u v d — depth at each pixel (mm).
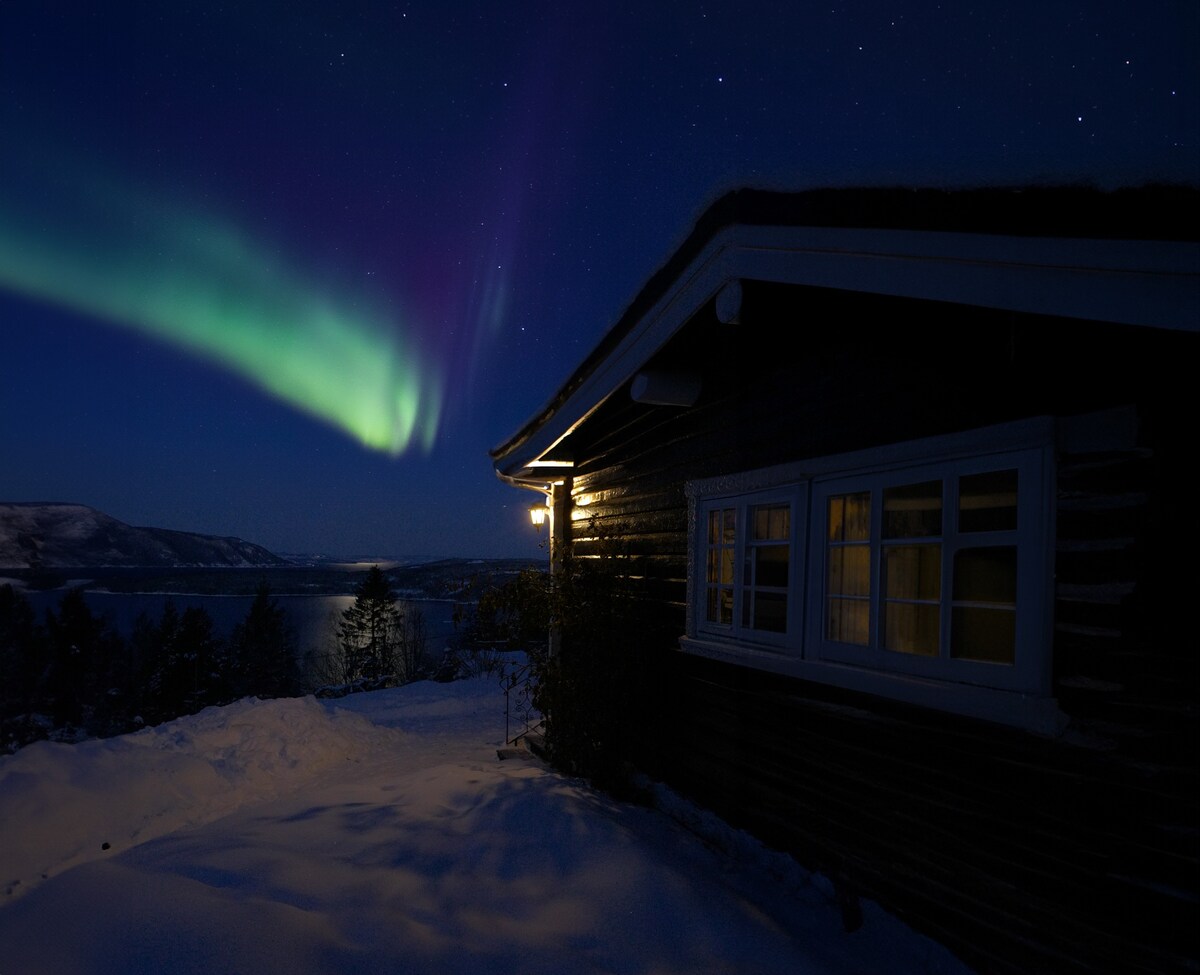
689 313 4039
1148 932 2258
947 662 3045
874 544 3514
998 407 2871
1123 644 2396
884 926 3209
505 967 2773
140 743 7152
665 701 5457
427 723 10805
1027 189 2061
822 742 3742
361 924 3021
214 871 3480
